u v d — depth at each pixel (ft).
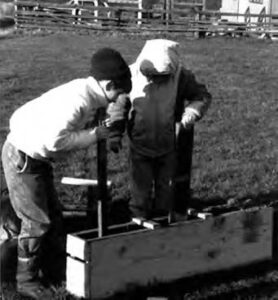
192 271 17.94
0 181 21.65
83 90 15.75
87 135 15.94
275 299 17.26
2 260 18.45
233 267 18.61
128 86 16.10
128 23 88.84
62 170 28.14
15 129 16.17
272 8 92.79
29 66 59.21
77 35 84.58
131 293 16.99
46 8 88.69
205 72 58.65
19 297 16.94
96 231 17.53
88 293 16.39
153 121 18.53
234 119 39.42
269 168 29.27
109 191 23.44
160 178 19.11
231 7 103.04
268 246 19.15
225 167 29.07
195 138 34.35
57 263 18.35
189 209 18.92
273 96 48.11
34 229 16.66
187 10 89.20
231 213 18.43
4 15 31.73
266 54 72.02
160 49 17.93
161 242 17.30
